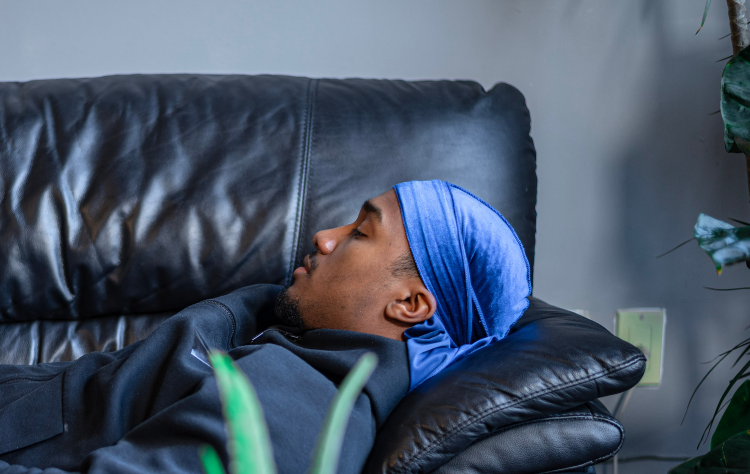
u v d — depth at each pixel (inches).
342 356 28.5
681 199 53.4
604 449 27.5
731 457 30.5
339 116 42.3
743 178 52.9
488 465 26.4
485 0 51.4
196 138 40.3
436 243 31.7
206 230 38.9
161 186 39.0
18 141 38.8
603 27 51.2
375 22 52.0
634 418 56.1
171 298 39.7
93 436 25.5
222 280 39.4
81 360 29.1
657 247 54.2
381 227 32.2
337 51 52.6
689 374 55.6
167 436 22.7
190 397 22.9
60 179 38.2
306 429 23.3
